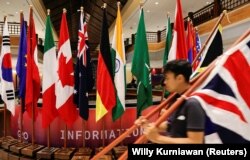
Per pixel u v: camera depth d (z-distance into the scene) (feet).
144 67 14.19
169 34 16.22
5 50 15.42
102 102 13.33
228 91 5.15
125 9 48.32
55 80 14.15
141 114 14.15
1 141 16.99
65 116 13.73
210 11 38.06
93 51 65.67
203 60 11.89
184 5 51.29
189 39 17.81
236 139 4.96
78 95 14.14
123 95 13.88
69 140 15.24
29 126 16.39
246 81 5.23
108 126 15.31
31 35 14.56
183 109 5.06
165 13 54.70
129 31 69.72
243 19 28.89
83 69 13.80
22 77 15.28
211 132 4.95
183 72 5.43
